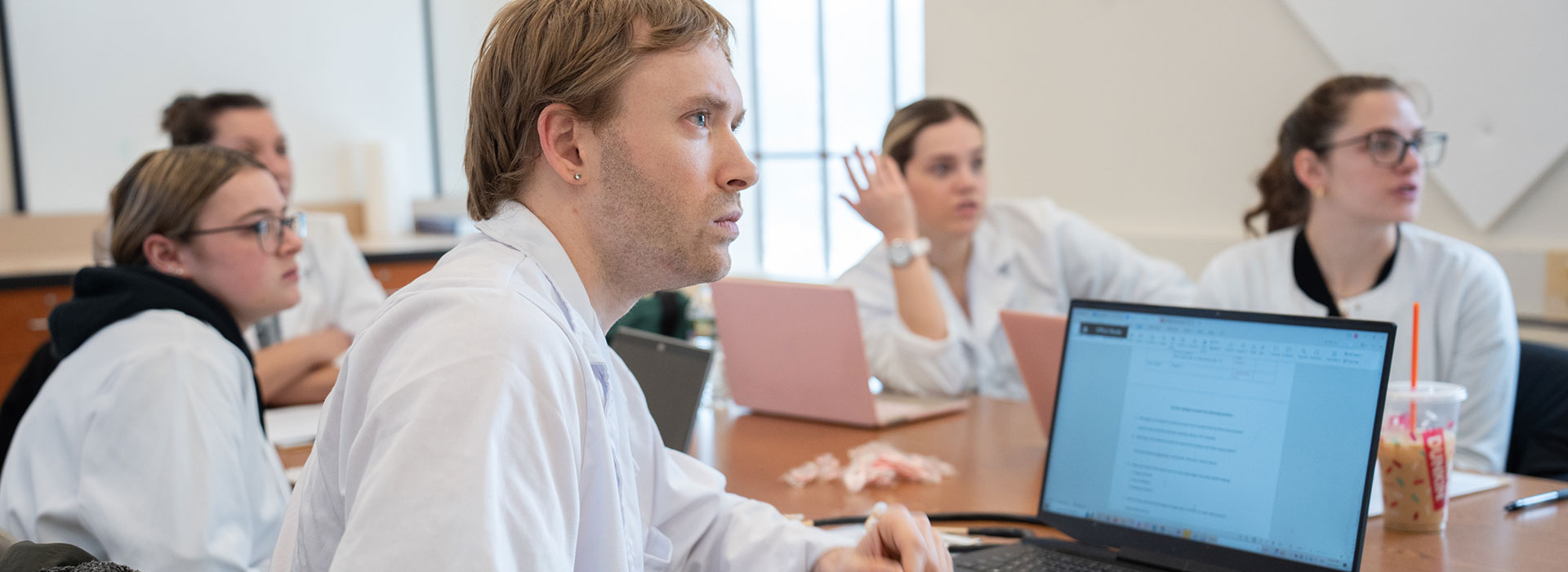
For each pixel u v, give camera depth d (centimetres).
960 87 412
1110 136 366
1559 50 267
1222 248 333
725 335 228
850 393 210
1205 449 124
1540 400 203
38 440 157
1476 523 140
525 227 95
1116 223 369
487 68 97
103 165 501
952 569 118
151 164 180
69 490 151
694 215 94
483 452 75
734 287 223
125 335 159
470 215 102
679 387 189
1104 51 364
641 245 95
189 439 148
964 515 152
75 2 489
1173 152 350
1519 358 209
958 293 273
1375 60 300
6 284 398
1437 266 214
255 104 313
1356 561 110
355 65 575
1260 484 119
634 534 100
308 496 91
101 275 167
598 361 92
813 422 218
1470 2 281
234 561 145
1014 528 146
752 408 231
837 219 532
